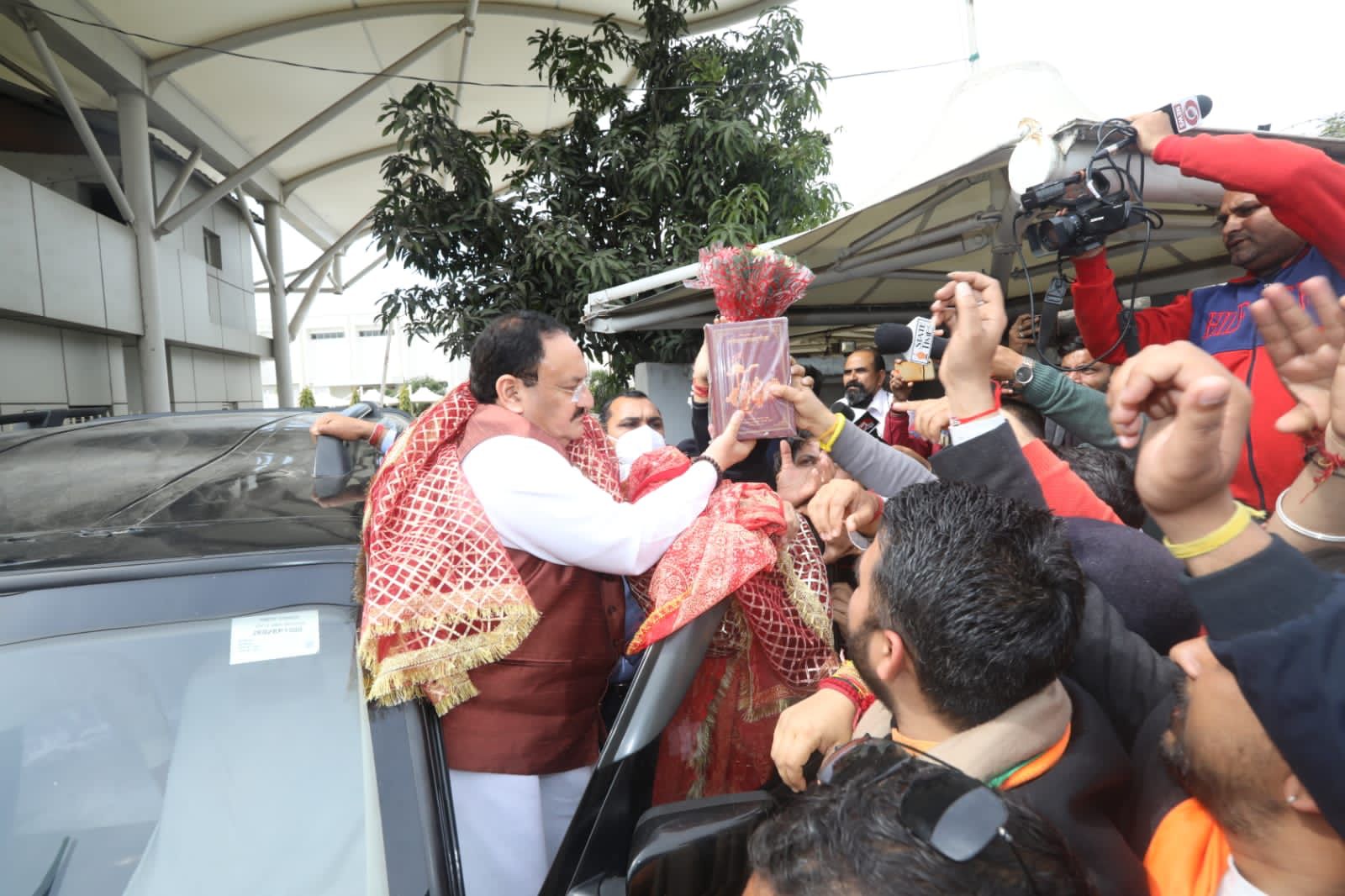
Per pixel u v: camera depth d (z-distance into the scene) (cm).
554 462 155
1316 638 66
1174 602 125
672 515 156
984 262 470
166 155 1322
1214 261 448
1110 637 116
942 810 62
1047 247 227
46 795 118
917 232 401
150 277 1173
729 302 171
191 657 130
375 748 127
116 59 1002
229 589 139
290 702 129
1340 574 71
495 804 151
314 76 1173
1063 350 328
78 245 1039
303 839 117
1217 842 85
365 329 4334
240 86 1178
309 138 1400
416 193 719
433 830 121
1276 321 90
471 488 155
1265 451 191
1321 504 89
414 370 4362
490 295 722
